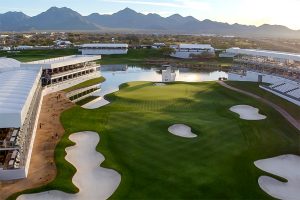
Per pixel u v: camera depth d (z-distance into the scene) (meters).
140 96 89.81
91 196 39.03
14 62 104.44
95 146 52.84
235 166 46.22
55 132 58.16
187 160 47.72
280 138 57.66
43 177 42.53
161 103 82.19
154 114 70.00
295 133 60.50
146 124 62.97
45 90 90.00
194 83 110.62
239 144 54.16
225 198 38.47
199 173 43.88
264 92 91.44
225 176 43.31
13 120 40.75
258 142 55.41
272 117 69.56
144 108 77.44
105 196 39.03
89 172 44.62
